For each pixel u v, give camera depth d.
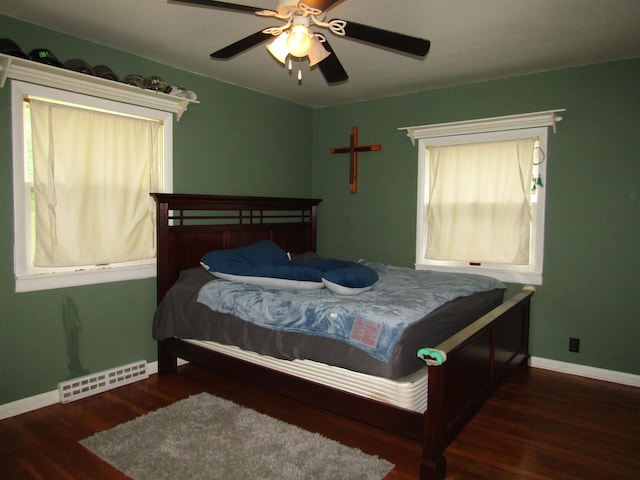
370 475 1.96
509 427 2.44
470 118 3.63
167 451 2.13
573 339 3.25
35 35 2.53
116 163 2.93
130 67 2.99
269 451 2.14
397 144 4.02
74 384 2.73
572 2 2.19
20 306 2.55
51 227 2.63
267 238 3.91
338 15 2.35
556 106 3.26
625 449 2.21
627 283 3.05
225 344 2.60
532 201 3.39
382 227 4.16
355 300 2.36
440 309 2.32
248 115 3.86
